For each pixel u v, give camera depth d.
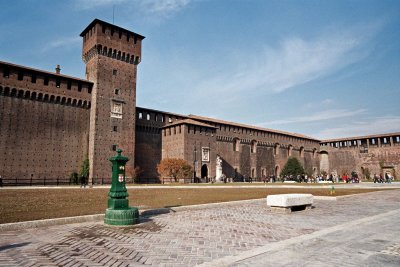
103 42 54.03
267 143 86.00
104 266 7.34
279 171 88.69
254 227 12.22
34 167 45.44
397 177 81.25
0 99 43.50
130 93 57.22
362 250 8.47
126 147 54.97
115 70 55.56
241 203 20.84
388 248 8.67
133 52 58.47
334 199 23.34
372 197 25.45
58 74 49.38
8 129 43.69
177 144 61.50
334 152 98.56
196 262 7.63
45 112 47.75
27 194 25.70
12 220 12.88
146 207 17.84
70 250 8.78
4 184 42.38
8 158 43.19
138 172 56.25
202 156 63.81
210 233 11.05
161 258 7.96
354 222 12.66
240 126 78.00
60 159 48.31
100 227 12.16
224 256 8.15
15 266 7.38
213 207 18.91
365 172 88.19
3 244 9.49
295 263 7.33
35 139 46.09
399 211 16.00
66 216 13.91
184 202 20.72
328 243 9.22
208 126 65.50
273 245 8.98
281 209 16.81
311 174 97.69
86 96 52.69
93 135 50.81
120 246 9.20
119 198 13.20
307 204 17.72
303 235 10.30
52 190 30.30
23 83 45.66
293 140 94.38
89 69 55.56
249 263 7.33
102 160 51.09
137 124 60.78
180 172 55.53
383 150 85.00
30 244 9.48
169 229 11.79
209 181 63.47
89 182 49.47
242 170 77.56
